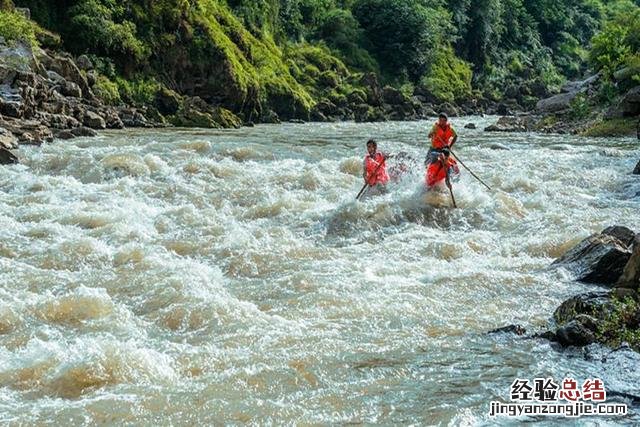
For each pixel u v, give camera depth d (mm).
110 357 5848
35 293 7672
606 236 9062
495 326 6980
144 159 14891
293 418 5102
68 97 24109
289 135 24922
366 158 12922
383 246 10070
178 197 12742
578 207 12422
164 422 5039
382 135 26062
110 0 30078
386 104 42312
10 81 20062
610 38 30547
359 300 7570
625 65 28906
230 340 6508
